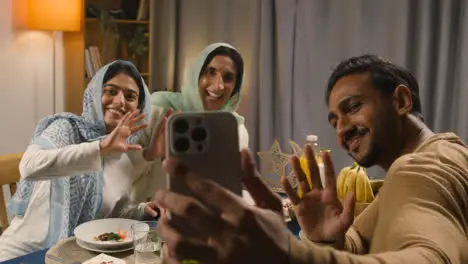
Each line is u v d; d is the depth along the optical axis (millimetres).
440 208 630
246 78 3523
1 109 3188
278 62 3217
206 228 421
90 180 1690
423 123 881
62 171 1547
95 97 1780
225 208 423
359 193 1367
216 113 500
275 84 3273
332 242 820
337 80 892
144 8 3633
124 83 1777
